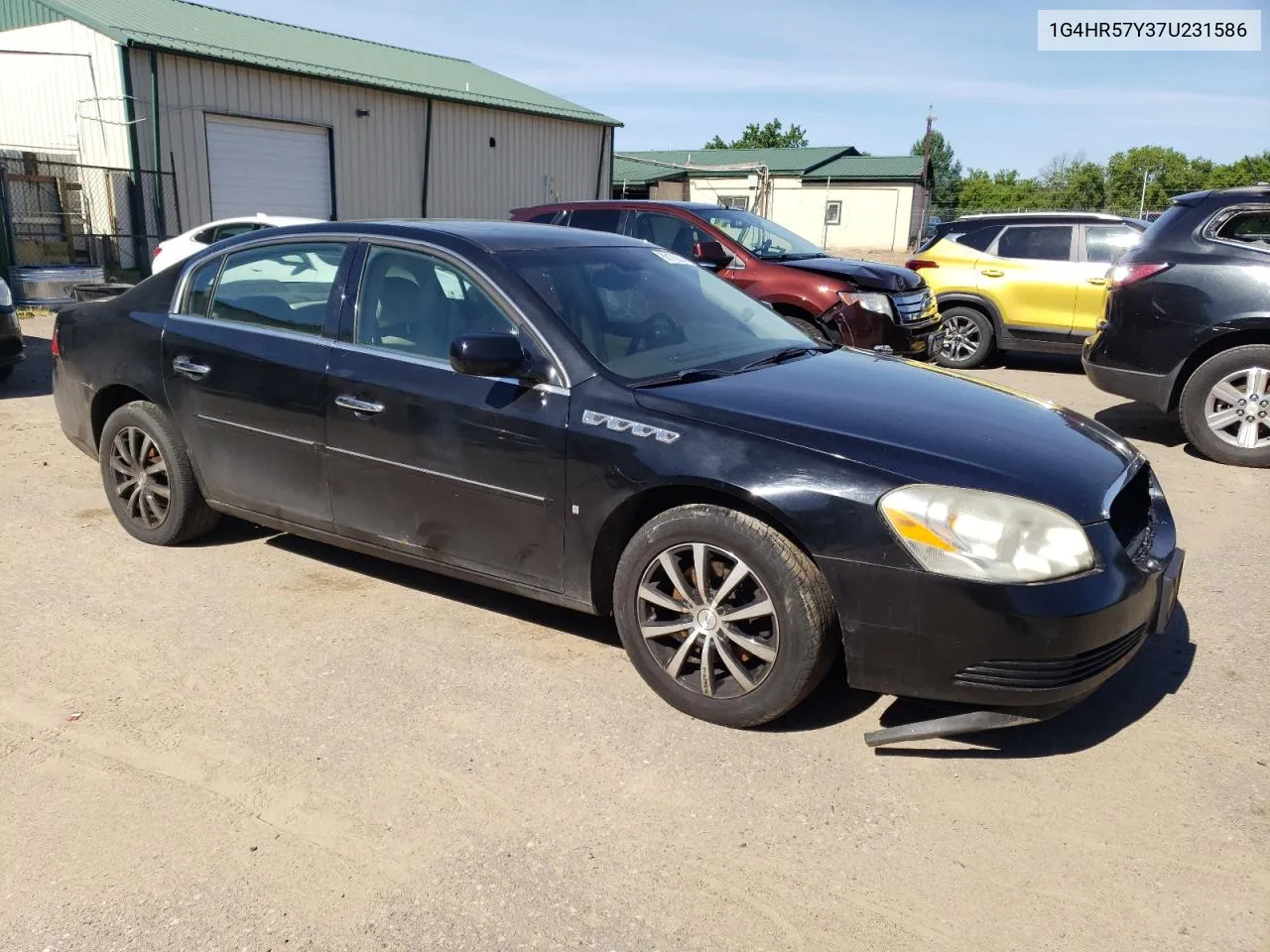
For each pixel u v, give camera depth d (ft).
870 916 8.21
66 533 16.74
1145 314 23.00
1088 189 236.22
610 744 10.67
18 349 28.12
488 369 11.30
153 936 7.88
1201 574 15.85
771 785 9.98
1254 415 22.25
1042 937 8.00
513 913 8.19
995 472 9.98
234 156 62.95
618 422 11.19
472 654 12.64
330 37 83.56
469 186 79.87
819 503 10.02
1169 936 8.01
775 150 169.48
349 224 14.03
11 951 7.68
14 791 9.69
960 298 36.19
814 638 10.27
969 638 9.62
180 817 9.35
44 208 59.72
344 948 7.79
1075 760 10.53
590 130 90.99
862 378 12.75
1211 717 11.43
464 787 9.86
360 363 13.12
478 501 12.27
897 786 10.00
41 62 60.39
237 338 14.37
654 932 8.00
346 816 9.39
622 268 14.14
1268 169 233.14
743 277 28.99
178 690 11.64
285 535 16.85
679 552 11.04
